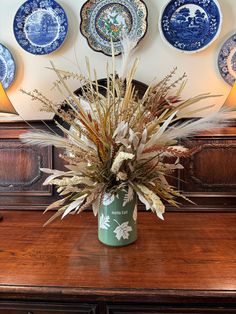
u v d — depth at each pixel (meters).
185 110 1.13
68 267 0.70
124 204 0.80
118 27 1.15
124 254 0.76
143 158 0.76
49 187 1.15
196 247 0.80
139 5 1.14
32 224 1.00
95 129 0.73
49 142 0.81
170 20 1.14
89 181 0.77
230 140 1.08
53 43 1.18
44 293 0.62
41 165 1.14
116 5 1.15
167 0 1.13
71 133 0.79
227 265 0.69
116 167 0.72
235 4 1.12
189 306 0.61
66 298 0.62
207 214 1.08
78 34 1.18
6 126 1.13
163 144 0.77
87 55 1.18
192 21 1.13
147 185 0.79
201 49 1.13
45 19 1.18
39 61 1.20
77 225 0.99
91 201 0.74
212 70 1.15
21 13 1.18
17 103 1.20
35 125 1.12
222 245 0.81
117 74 0.93
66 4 1.17
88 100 0.78
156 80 1.14
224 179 1.09
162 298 0.60
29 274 0.67
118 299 0.61
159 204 0.69
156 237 0.87
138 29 1.14
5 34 1.19
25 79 1.21
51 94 1.19
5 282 0.64
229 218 1.04
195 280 0.63
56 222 1.02
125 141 0.72
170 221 1.01
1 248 0.81
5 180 1.16
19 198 1.16
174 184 1.11
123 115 0.75
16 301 0.64
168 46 1.14
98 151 0.75
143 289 0.60
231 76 1.14
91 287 0.61
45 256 0.76
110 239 0.81
